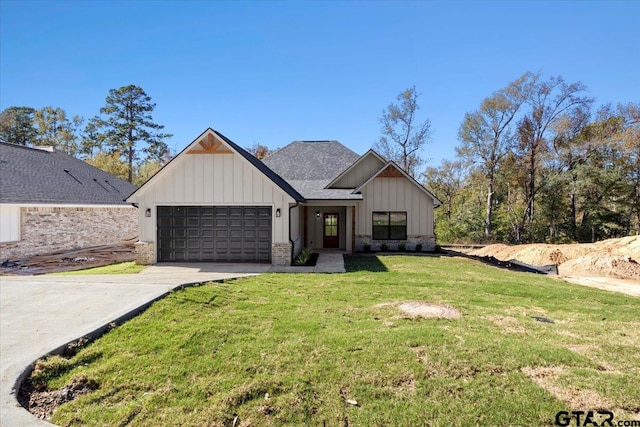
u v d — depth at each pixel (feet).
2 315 21.81
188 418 12.00
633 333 19.92
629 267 46.42
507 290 30.99
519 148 108.06
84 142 143.74
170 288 27.81
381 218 64.08
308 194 60.44
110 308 23.02
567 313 24.18
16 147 69.77
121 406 12.88
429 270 41.39
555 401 12.58
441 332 19.04
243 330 19.54
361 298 27.12
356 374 14.55
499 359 15.74
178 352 16.79
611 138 94.79
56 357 15.83
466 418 11.68
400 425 11.44
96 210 69.26
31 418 11.55
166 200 44.98
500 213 115.85
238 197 44.50
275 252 44.19
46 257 53.47
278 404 12.66
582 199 107.04
